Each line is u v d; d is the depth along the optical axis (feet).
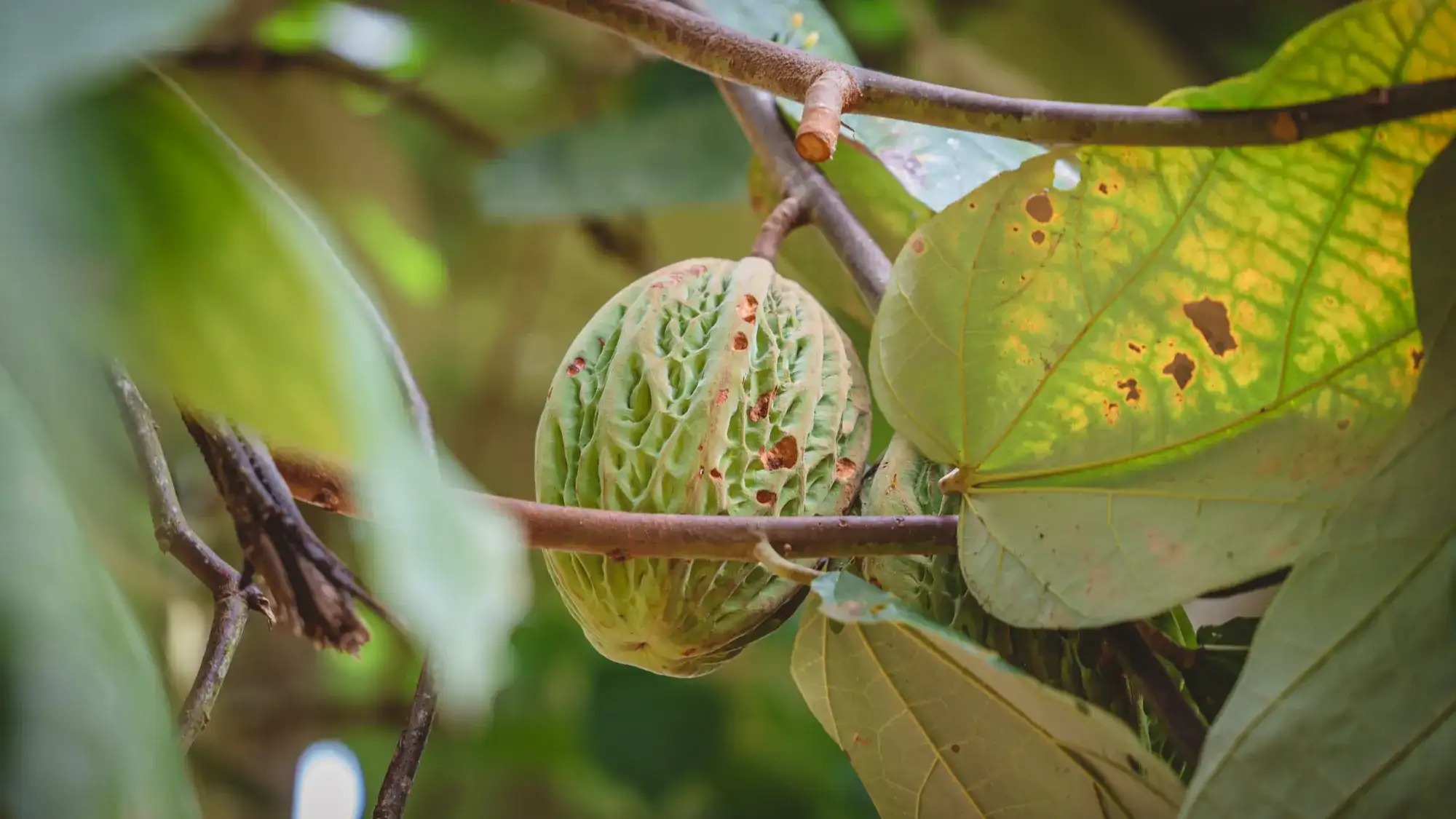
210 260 2.20
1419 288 3.26
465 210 6.31
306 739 6.69
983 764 3.48
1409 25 3.30
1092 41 5.82
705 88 5.15
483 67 6.04
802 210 3.95
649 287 3.59
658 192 4.89
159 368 2.18
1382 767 3.13
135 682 2.07
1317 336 3.38
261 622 6.64
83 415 2.10
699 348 3.53
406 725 3.39
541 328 6.52
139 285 2.13
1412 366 3.36
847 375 3.60
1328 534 3.20
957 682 3.43
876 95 3.34
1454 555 3.16
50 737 1.83
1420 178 3.30
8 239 1.89
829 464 3.56
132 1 1.91
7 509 1.92
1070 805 3.45
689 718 6.59
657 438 3.46
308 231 2.39
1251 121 3.32
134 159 2.15
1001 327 3.43
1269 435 3.39
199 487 4.85
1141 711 3.51
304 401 2.20
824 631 3.47
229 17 4.79
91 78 1.94
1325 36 3.32
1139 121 3.33
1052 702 3.29
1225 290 3.39
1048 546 3.41
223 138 2.29
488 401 6.63
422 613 2.04
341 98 5.34
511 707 6.96
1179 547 3.38
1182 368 3.40
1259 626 3.20
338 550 5.64
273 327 2.21
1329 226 3.35
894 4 5.77
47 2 1.87
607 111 5.49
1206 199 3.36
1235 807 3.15
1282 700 3.17
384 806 3.34
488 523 2.31
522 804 7.67
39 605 1.89
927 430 3.46
